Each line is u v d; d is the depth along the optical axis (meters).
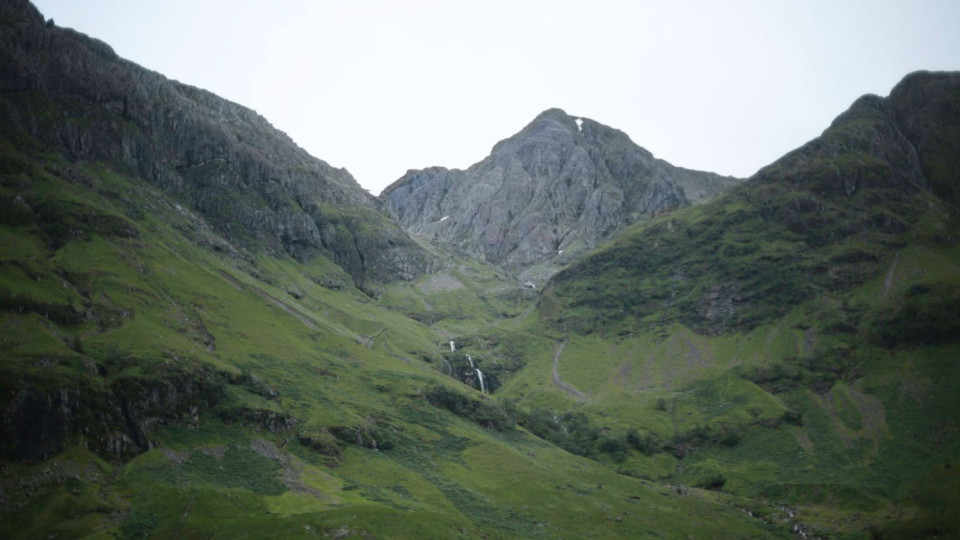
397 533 159.88
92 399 174.88
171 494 159.75
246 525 152.25
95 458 165.38
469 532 176.00
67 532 139.25
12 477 149.62
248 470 187.12
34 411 160.88
